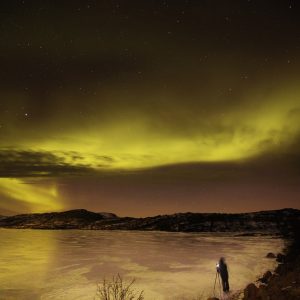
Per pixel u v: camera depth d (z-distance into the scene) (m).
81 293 13.84
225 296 13.32
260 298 11.08
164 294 13.69
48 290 14.42
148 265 21.28
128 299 12.73
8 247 31.20
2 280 16.33
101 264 21.47
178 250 30.25
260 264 21.89
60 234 52.84
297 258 21.83
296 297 10.19
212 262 22.81
